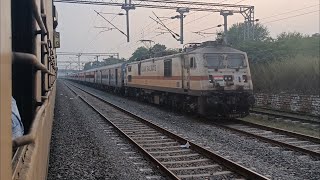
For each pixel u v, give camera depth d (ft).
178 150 33.27
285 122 51.98
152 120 56.24
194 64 54.19
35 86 10.80
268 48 86.79
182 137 38.24
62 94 126.93
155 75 76.33
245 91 53.21
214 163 28.30
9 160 4.61
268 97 74.18
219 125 48.65
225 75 52.75
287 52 85.51
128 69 105.91
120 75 118.93
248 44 92.12
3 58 4.22
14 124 8.57
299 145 35.35
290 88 70.74
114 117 60.13
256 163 28.14
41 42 13.12
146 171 26.17
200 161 28.86
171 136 40.40
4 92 4.32
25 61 6.25
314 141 36.45
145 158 30.32
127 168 27.14
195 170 26.20
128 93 115.24
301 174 25.13
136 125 50.57
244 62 54.08
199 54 53.31
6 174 4.36
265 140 36.83
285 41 93.45
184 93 59.06
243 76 53.42
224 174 24.88
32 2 8.04
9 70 4.65
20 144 5.58
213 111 52.49
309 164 27.68
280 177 24.27
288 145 33.27
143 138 40.01
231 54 53.88
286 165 27.53
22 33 10.39
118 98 113.29
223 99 52.44
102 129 47.06
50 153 32.24
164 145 36.11
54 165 28.04
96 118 59.11
